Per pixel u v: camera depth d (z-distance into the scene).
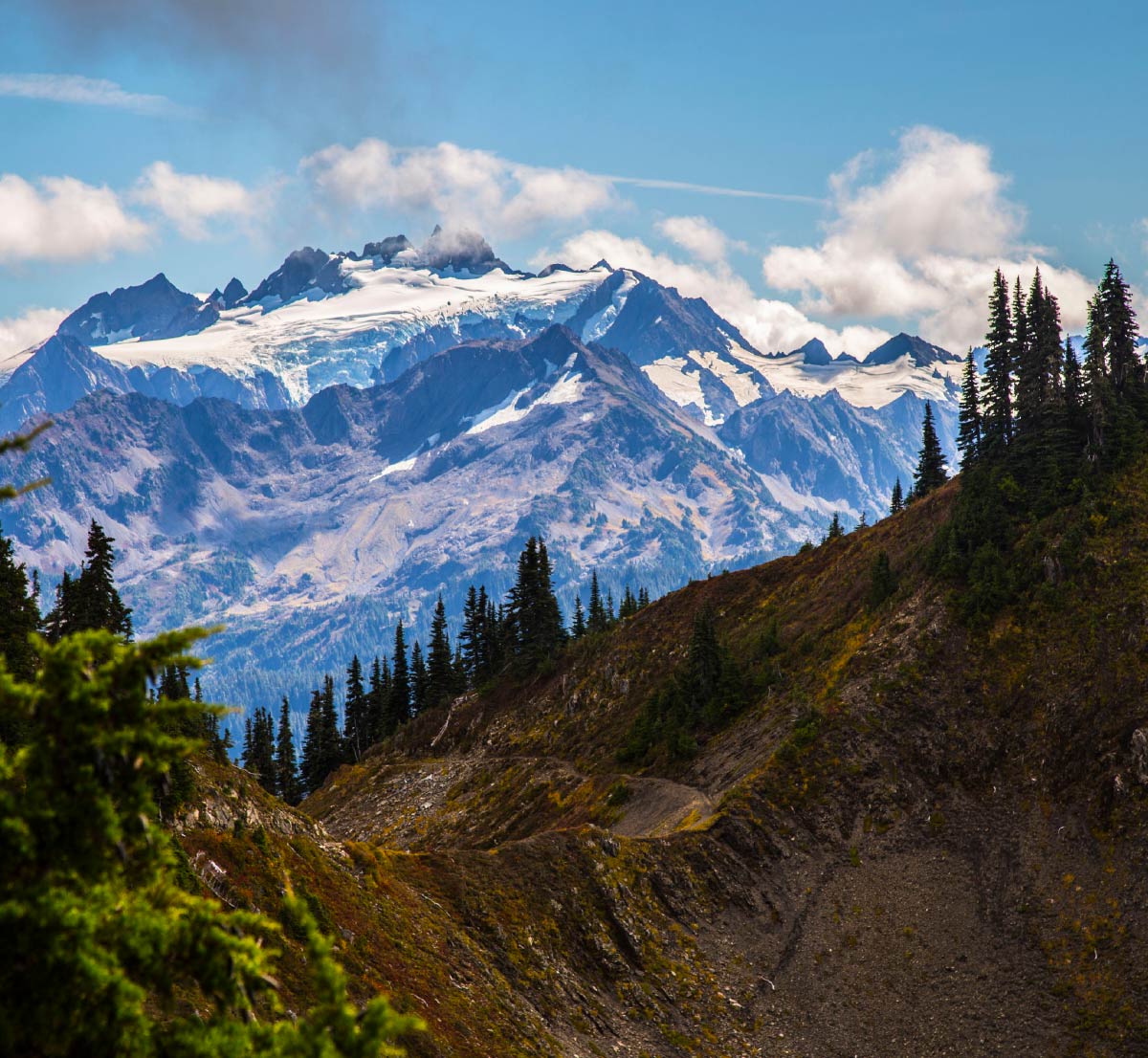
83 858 18.50
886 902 84.50
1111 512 108.50
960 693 101.44
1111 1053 68.31
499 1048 55.19
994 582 108.06
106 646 19.41
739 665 123.19
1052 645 101.19
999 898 83.12
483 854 77.62
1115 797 86.56
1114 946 75.62
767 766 97.12
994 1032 71.81
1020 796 92.00
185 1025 18.81
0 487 17.05
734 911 82.38
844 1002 75.50
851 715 100.88
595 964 72.50
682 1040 69.00
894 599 115.12
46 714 18.69
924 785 94.81
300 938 51.28
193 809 54.81
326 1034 18.50
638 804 105.94
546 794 122.00
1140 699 91.94
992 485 120.62
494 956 66.75
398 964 56.66
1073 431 122.38
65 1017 17.34
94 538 71.25
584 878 78.38
